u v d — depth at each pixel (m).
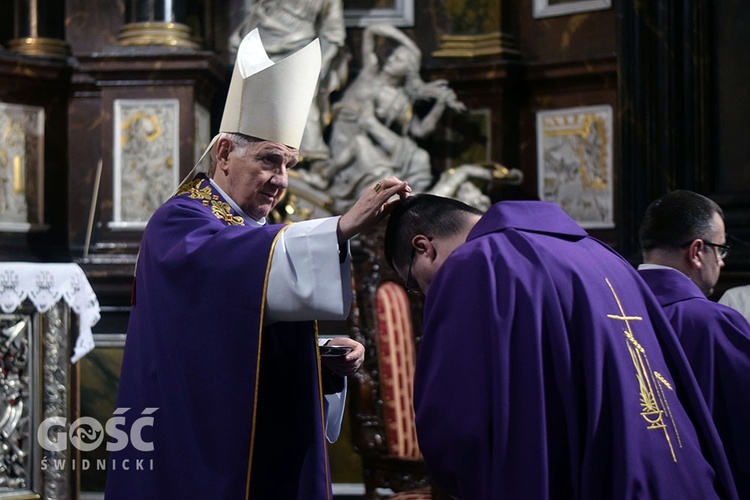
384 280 4.33
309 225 2.33
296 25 6.28
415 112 6.57
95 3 6.61
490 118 6.67
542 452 1.85
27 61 6.27
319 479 2.44
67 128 6.52
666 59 5.96
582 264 2.07
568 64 6.52
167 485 2.34
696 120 5.90
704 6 5.91
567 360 1.92
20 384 4.25
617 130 6.25
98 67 6.15
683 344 2.43
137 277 2.53
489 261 2.00
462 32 6.79
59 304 4.34
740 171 5.80
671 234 2.65
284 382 2.51
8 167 6.27
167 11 6.36
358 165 6.25
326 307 2.28
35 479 4.25
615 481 1.89
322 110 6.31
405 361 4.25
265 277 2.28
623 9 6.10
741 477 2.38
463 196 6.17
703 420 2.11
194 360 2.32
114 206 6.21
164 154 6.20
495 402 1.88
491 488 1.87
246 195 2.57
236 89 2.56
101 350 6.00
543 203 2.23
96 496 5.80
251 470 2.33
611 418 1.93
